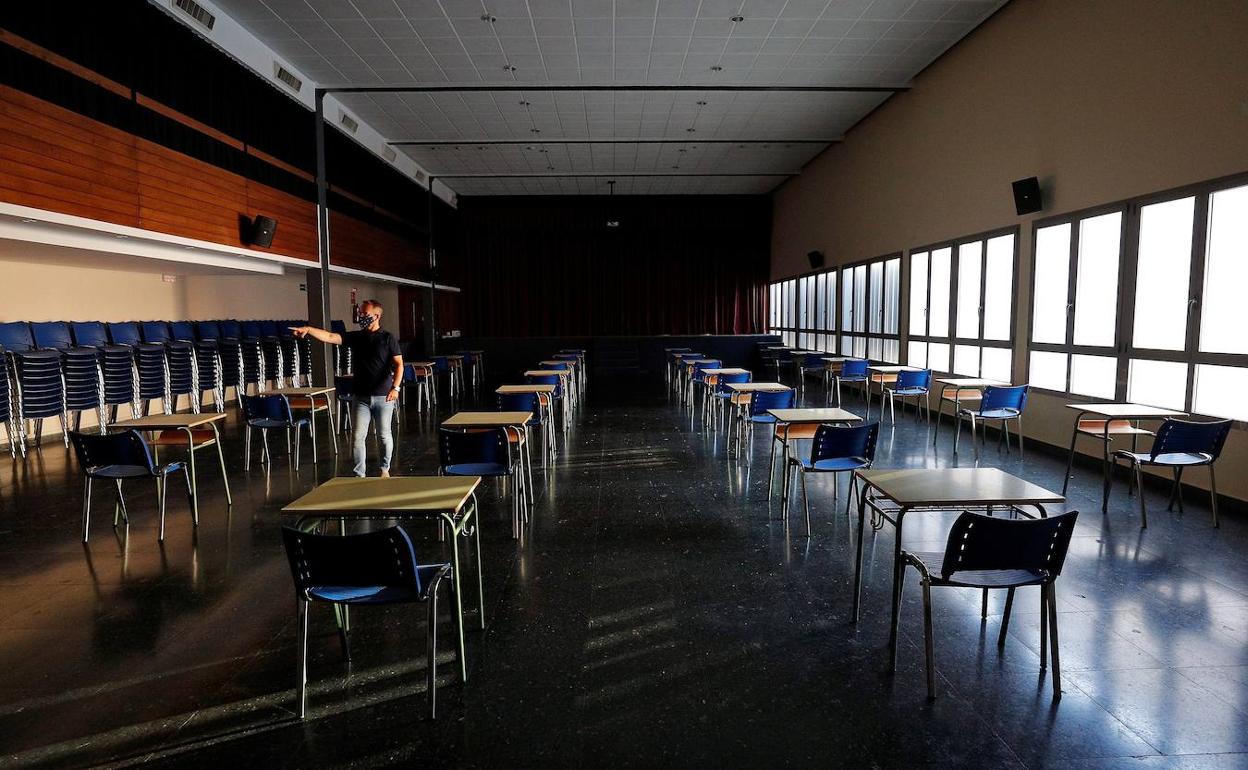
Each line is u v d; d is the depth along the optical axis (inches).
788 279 690.8
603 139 520.4
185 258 315.0
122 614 137.3
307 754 93.0
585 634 126.4
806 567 158.6
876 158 455.2
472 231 767.1
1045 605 112.9
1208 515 195.5
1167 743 93.1
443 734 96.8
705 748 93.1
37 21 224.1
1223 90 199.6
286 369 462.3
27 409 280.4
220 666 116.7
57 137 229.6
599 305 772.0
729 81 391.9
